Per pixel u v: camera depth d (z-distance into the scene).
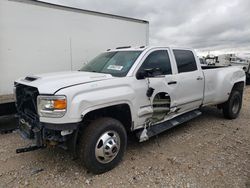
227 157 4.12
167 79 4.52
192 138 5.05
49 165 3.86
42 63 5.95
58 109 3.13
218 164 3.86
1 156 4.17
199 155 4.20
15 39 5.43
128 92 3.80
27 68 5.68
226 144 4.72
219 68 6.14
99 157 3.51
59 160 4.04
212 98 5.84
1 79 5.27
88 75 3.85
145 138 4.18
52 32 6.07
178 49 5.07
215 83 5.86
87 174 3.58
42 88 3.29
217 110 7.53
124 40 7.93
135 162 3.95
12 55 5.41
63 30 6.31
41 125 3.31
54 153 4.30
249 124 6.11
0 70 5.24
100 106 3.45
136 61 4.17
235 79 6.38
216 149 4.47
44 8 5.88
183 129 5.65
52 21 6.05
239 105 6.69
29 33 5.65
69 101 3.16
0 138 5.03
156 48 4.59
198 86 5.33
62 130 3.17
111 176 3.53
